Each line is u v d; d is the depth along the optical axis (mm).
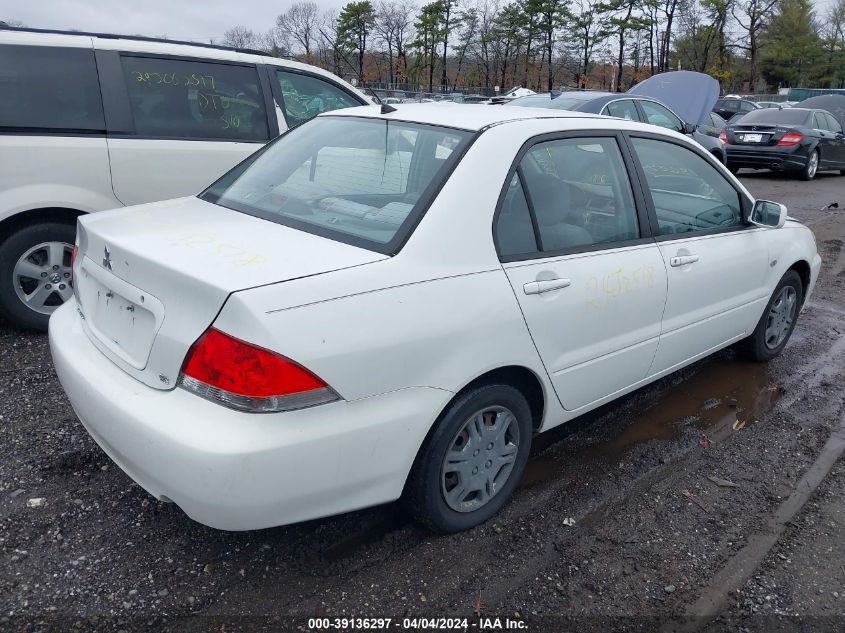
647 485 3529
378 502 2650
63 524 2979
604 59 56000
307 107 6223
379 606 2643
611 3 53938
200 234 2814
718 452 3889
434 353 2635
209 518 2361
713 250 4074
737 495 3486
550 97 10625
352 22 55469
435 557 2916
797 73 62781
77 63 5066
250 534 2982
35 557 2777
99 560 2791
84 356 2822
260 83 5871
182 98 5473
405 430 2598
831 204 12031
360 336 2428
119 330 2723
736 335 4586
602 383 3498
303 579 2754
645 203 3686
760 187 14547
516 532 3104
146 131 5273
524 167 3113
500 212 2967
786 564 2996
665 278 3682
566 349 3201
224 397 2295
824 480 3648
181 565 2789
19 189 4801
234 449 2248
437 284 2674
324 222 2906
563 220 3246
